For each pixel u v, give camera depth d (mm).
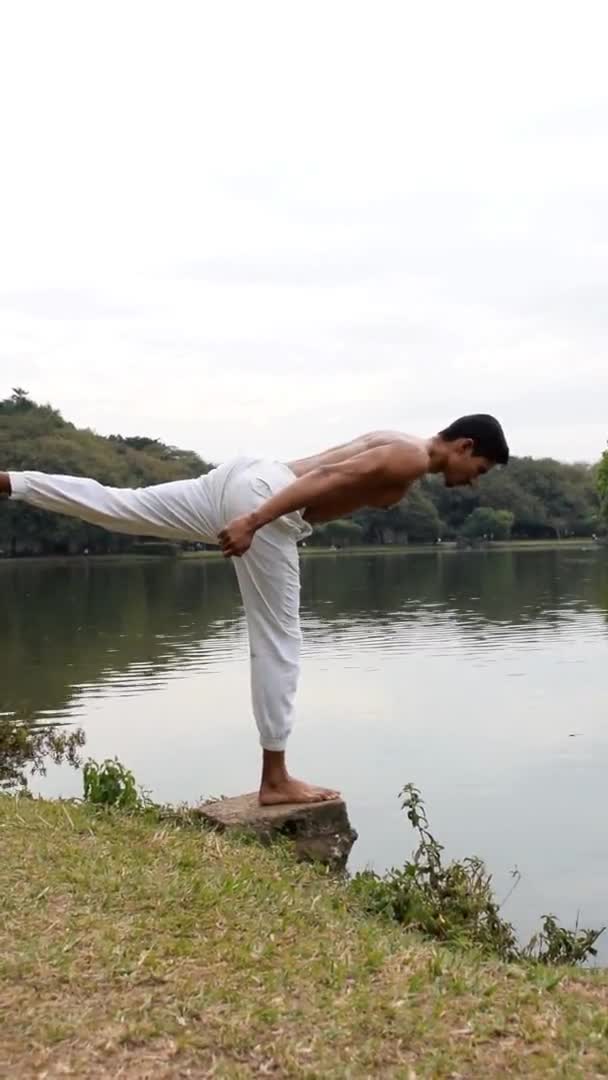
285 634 5004
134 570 57719
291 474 4855
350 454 4867
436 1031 2756
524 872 7254
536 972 3373
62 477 4750
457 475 4891
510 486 97312
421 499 89938
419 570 53812
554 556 71438
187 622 26859
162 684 16469
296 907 3814
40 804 5148
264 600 4930
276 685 5020
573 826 8352
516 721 13016
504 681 16312
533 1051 2689
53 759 11039
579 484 103312
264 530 4773
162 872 3994
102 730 12734
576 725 12719
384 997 2953
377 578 46562
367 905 4348
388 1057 2617
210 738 12195
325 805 5070
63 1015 2701
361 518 88500
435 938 4215
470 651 20125
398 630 24297
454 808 8938
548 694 15031
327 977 3080
